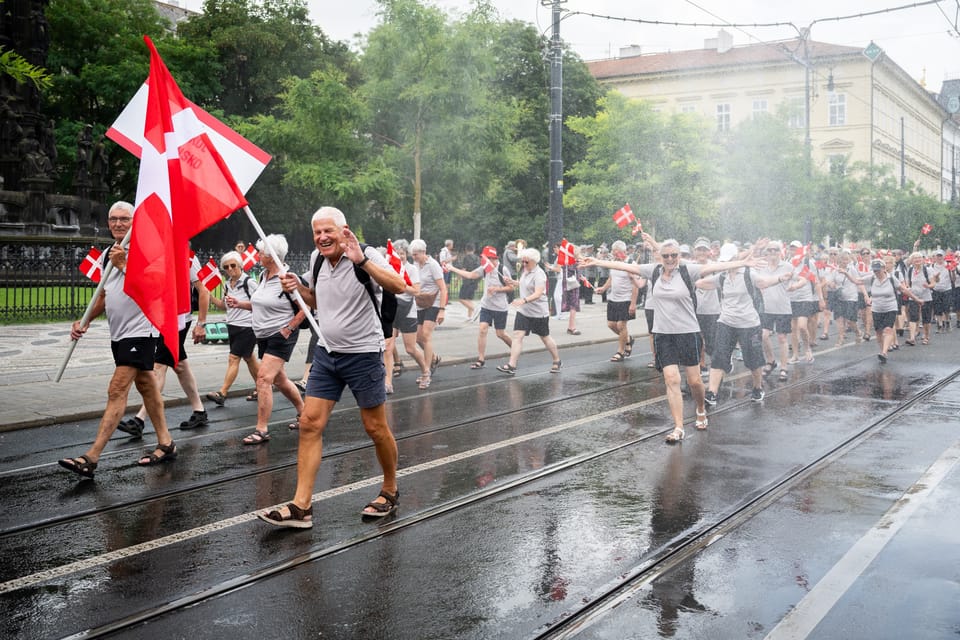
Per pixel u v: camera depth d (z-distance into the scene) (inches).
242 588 176.6
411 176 1251.8
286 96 1275.8
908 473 274.7
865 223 1612.9
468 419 366.9
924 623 158.9
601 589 175.5
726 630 155.9
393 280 214.2
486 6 1180.5
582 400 419.8
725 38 2573.8
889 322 586.2
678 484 260.7
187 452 303.7
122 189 1731.1
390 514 228.1
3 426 339.6
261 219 1802.4
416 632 155.5
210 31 1807.3
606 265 341.1
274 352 320.2
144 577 182.4
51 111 1680.6
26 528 216.4
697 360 334.6
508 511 231.6
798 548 201.3
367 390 221.0
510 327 817.5
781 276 402.9
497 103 1258.0
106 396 404.8
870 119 2348.7
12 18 1235.2
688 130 1357.0
